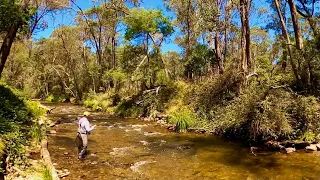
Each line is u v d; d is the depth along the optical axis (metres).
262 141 13.56
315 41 15.67
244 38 19.11
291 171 9.60
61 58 56.66
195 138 15.88
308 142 12.38
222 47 30.97
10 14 12.27
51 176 8.46
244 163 10.77
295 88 15.66
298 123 13.18
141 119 24.84
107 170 9.92
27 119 13.99
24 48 50.81
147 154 12.25
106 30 47.91
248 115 13.80
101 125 20.88
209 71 29.53
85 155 11.84
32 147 11.33
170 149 13.15
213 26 21.66
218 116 17.73
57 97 55.72
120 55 31.98
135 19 27.39
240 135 15.16
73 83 52.50
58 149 12.50
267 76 15.49
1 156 7.95
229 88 19.06
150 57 28.95
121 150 12.88
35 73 56.19
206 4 21.44
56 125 19.14
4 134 9.79
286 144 12.64
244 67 18.70
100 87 43.88
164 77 28.05
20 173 8.20
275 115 12.84
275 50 29.41
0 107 12.76
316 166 10.04
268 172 9.61
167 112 23.48
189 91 23.94
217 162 10.98
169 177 9.27
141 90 29.70
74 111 31.88
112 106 33.25
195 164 10.74
